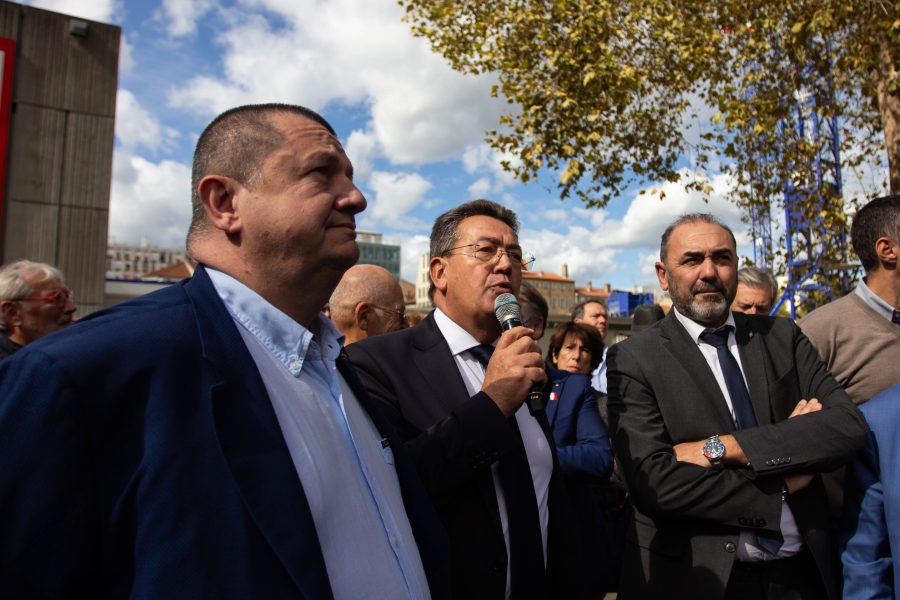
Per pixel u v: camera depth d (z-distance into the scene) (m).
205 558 0.80
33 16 7.09
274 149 1.06
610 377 2.22
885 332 2.35
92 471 0.81
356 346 1.88
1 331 2.96
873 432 1.70
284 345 1.07
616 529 3.06
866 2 5.79
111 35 7.61
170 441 0.83
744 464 1.85
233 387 0.92
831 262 7.49
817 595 1.93
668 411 2.06
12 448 0.76
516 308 1.80
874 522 1.66
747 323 2.26
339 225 1.10
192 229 1.13
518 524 1.64
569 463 2.38
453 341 1.89
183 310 0.96
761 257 8.45
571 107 7.38
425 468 1.49
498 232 1.88
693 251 2.15
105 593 0.81
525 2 7.71
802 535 1.89
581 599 1.88
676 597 1.88
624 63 7.50
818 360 2.20
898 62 5.91
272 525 0.85
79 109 7.33
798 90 7.07
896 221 2.31
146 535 0.79
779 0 6.23
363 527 1.04
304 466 0.97
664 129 8.02
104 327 0.88
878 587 1.61
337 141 1.17
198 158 1.12
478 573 1.56
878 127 7.45
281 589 0.83
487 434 1.51
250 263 1.07
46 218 7.05
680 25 7.02
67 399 0.79
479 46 7.72
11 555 0.75
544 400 1.77
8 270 3.05
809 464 1.75
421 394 1.75
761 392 2.08
